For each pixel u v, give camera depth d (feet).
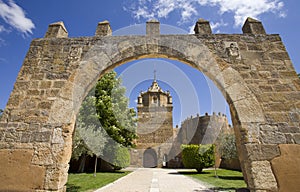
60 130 13.75
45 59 16.49
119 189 25.52
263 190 11.89
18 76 15.79
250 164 12.63
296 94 14.74
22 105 14.66
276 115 14.03
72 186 26.32
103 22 18.84
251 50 16.62
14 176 12.50
